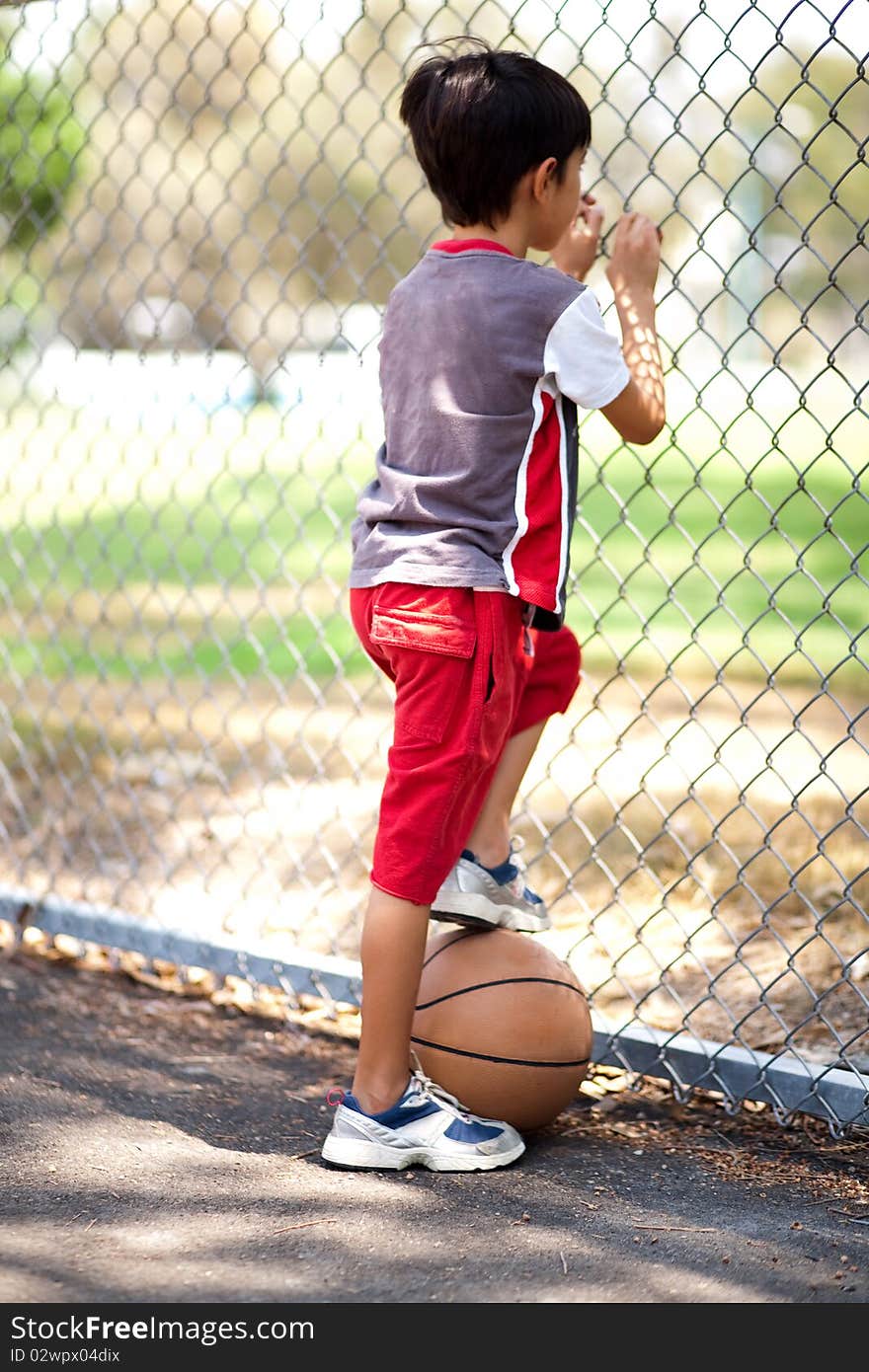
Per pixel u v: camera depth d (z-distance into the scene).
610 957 5.06
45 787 7.32
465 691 3.42
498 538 3.40
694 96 3.78
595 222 3.86
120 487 22.19
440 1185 3.44
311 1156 3.62
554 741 8.19
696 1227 3.23
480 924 3.68
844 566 13.73
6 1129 3.74
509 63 3.49
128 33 36.28
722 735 8.10
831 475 23.14
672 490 21.34
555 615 3.53
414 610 3.40
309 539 17.22
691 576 13.36
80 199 15.65
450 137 3.46
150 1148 3.64
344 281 38.47
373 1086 3.55
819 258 3.63
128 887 5.94
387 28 4.45
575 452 3.54
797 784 7.00
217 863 6.22
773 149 36.78
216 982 4.91
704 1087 3.95
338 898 5.77
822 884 5.58
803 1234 3.20
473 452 3.39
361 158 4.56
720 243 37.94
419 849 3.44
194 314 5.21
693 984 4.79
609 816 6.61
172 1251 3.09
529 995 3.61
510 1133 3.59
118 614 12.20
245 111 39.91
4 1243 3.12
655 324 3.65
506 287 3.37
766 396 32.94
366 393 4.77
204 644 10.98
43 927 5.22
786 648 10.19
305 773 7.59
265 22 39.25
